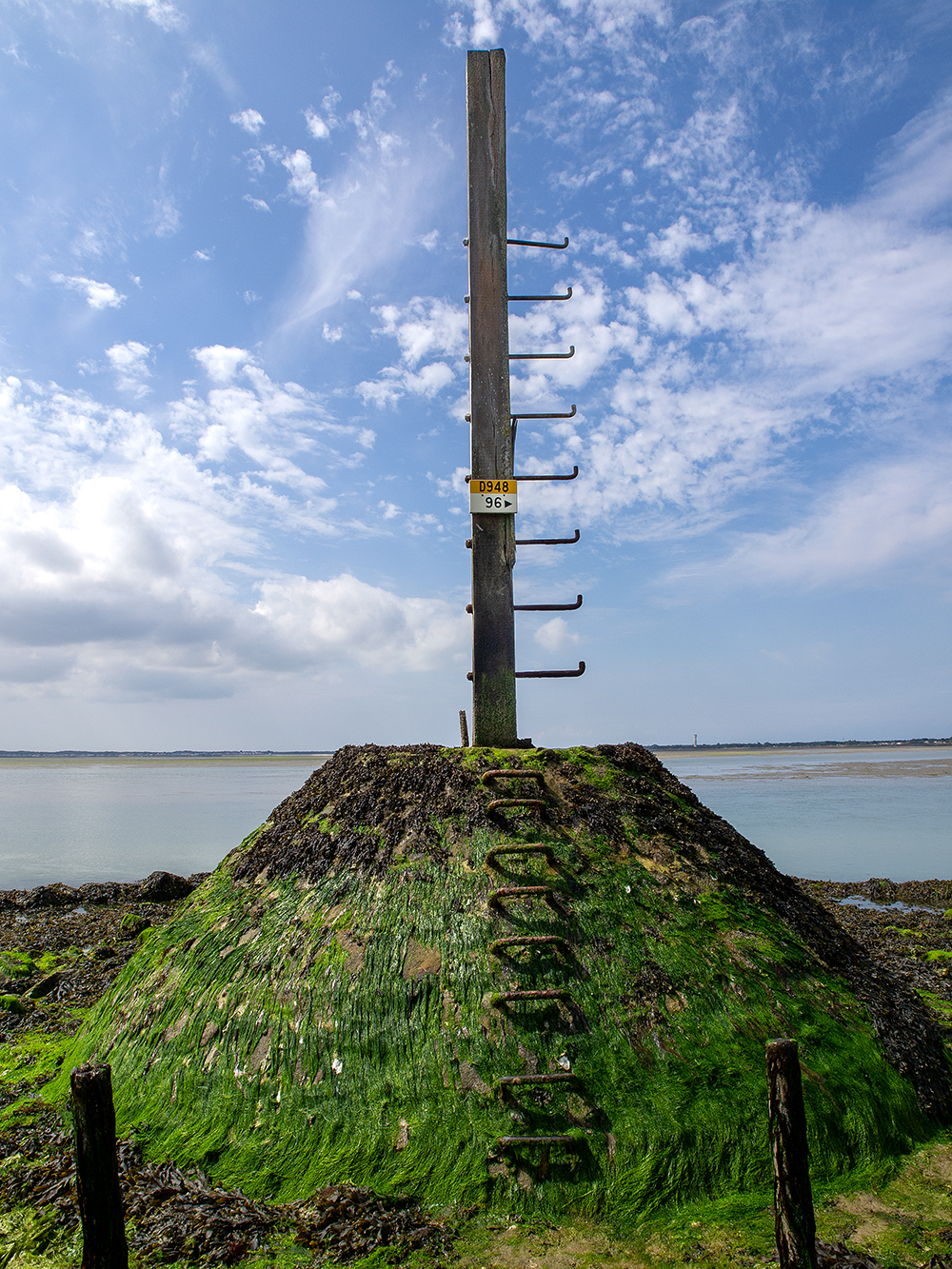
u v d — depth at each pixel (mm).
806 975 5184
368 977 4754
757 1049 4531
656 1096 4238
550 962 4719
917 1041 5234
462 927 4898
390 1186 3961
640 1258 3539
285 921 5383
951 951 9898
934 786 39031
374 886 5281
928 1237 3689
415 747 6543
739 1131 4152
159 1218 3865
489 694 6629
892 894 14359
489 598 6695
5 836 22969
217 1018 4965
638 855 5539
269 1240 3715
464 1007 4535
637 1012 4555
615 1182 3922
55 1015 7293
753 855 6266
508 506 6762
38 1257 3732
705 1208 3846
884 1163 4312
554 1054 4340
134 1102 4797
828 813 26750
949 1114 4891
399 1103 4258
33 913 12984
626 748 6699
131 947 10086
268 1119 4387
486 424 6832
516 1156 3992
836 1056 4707
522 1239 3670
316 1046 4551
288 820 6477
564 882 5156
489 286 6934
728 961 4965
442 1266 3506
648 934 4977
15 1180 4312
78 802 35094
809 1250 2943
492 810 5594
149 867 17969
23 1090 5500
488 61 7059
